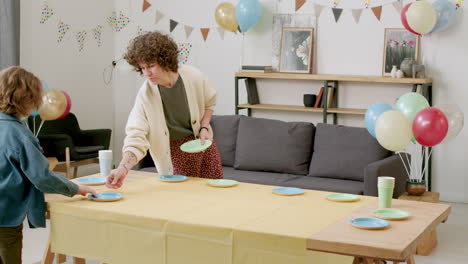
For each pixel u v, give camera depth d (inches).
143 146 111.6
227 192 106.2
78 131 239.6
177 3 260.8
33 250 159.3
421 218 87.7
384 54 223.1
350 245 75.0
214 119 217.6
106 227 93.4
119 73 276.1
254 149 204.2
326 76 225.1
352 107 234.5
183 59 261.6
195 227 85.4
